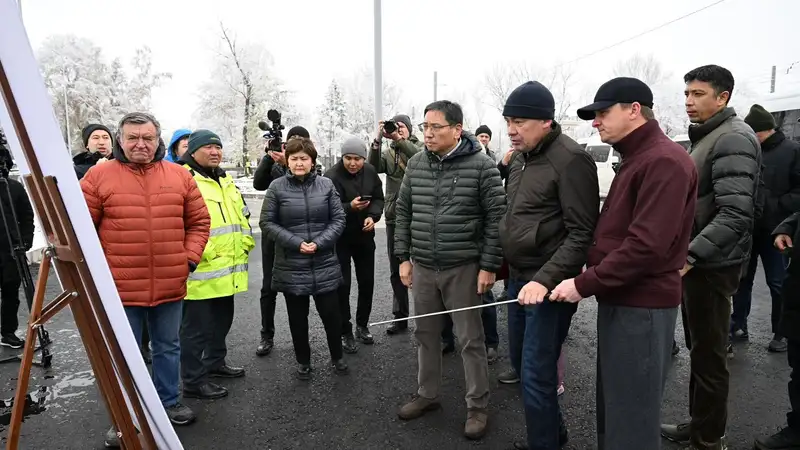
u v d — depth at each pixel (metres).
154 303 2.83
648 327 1.96
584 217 2.23
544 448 2.46
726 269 2.45
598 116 2.09
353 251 4.34
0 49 1.20
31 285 3.95
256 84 32.19
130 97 35.00
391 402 3.32
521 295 2.22
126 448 1.63
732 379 3.62
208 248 3.33
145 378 1.46
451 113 2.82
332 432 2.96
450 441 2.85
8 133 1.43
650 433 2.01
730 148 2.45
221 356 3.71
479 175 2.84
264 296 4.16
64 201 1.34
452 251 2.88
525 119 2.35
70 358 4.14
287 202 3.51
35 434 2.96
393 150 4.70
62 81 33.06
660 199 1.86
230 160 33.34
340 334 3.75
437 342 3.11
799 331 2.51
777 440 2.64
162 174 2.87
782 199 4.12
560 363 3.25
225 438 2.90
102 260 1.39
